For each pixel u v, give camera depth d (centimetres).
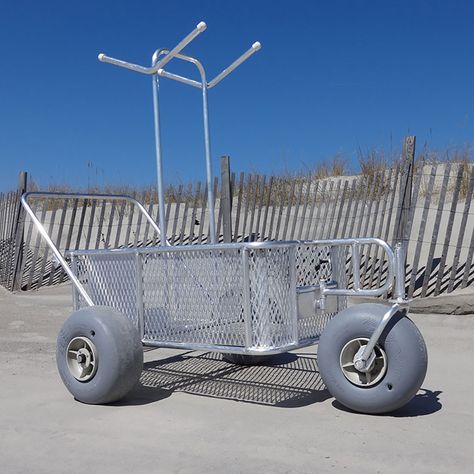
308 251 270
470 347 371
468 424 230
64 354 271
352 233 555
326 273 282
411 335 234
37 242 675
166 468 191
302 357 356
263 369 328
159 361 351
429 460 194
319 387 289
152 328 284
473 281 493
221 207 634
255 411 251
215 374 318
